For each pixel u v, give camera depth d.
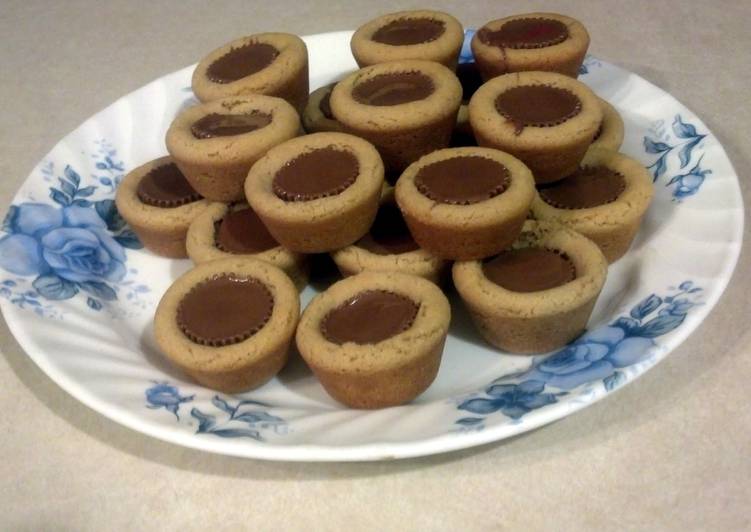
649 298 0.25
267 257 0.28
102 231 0.32
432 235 0.26
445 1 0.46
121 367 0.25
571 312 0.25
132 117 0.36
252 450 0.22
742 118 0.35
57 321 0.27
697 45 0.40
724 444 0.23
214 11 0.49
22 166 0.37
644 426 0.23
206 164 0.29
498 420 0.21
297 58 0.33
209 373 0.25
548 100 0.29
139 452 0.24
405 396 0.24
